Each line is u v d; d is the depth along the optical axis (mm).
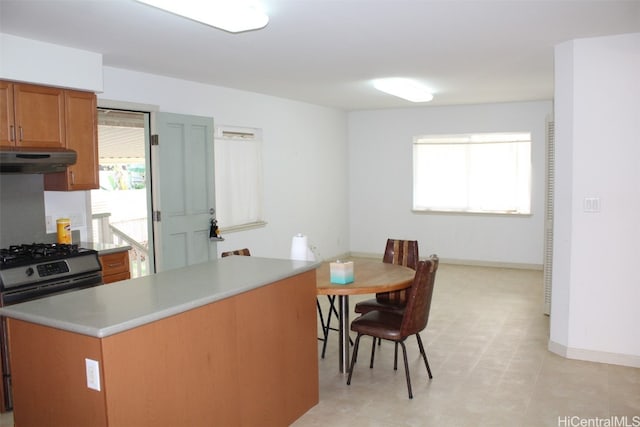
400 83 5559
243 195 6188
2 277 3117
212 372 2371
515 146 7473
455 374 3701
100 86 3982
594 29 3484
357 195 8523
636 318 3734
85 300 2254
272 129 6551
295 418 3010
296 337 3004
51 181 3939
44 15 2967
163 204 4863
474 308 5449
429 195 8094
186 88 5223
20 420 2189
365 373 3752
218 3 2555
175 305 2158
